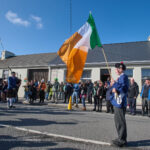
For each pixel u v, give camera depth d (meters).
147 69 12.70
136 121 6.16
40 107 9.49
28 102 11.95
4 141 3.38
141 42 17.08
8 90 8.36
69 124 5.06
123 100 3.26
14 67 18.81
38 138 3.62
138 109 9.78
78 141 3.47
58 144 3.27
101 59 14.45
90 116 6.82
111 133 4.18
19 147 3.07
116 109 3.30
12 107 8.52
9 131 4.11
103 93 8.80
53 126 4.73
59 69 15.74
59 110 8.38
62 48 5.64
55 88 12.21
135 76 12.81
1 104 10.31
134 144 3.39
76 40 5.52
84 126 4.88
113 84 3.50
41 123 5.07
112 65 13.61
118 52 15.38
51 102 12.41
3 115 6.27
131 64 13.04
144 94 7.95
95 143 3.37
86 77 14.76
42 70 17.42
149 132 4.42
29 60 20.09
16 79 8.55
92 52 16.72
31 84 11.98
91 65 14.38
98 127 4.82
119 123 3.27
